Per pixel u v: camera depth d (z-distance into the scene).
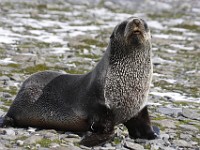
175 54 78.81
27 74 58.41
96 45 80.00
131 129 38.66
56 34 85.56
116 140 37.28
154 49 80.81
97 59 70.31
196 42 89.81
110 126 36.66
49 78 40.53
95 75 37.28
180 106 50.28
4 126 39.81
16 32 83.62
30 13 103.31
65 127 39.06
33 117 39.72
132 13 119.19
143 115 38.28
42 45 75.75
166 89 57.75
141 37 35.56
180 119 45.28
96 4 127.56
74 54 71.81
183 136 39.94
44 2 121.25
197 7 134.38
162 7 130.38
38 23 93.94
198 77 65.19
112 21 105.44
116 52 36.47
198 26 106.44
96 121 36.81
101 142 35.94
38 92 40.03
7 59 64.44
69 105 38.59
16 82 54.09
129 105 36.75
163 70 67.19
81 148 34.66
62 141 35.75
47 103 39.47
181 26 105.31
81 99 37.81
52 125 39.34
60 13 108.69
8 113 40.59
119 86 36.38
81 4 124.88
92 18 106.88
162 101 51.81
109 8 123.56
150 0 140.12
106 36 87.69
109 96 36.44
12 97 48.00
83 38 82.38
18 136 36.16
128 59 36.22
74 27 94.19
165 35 94.56
